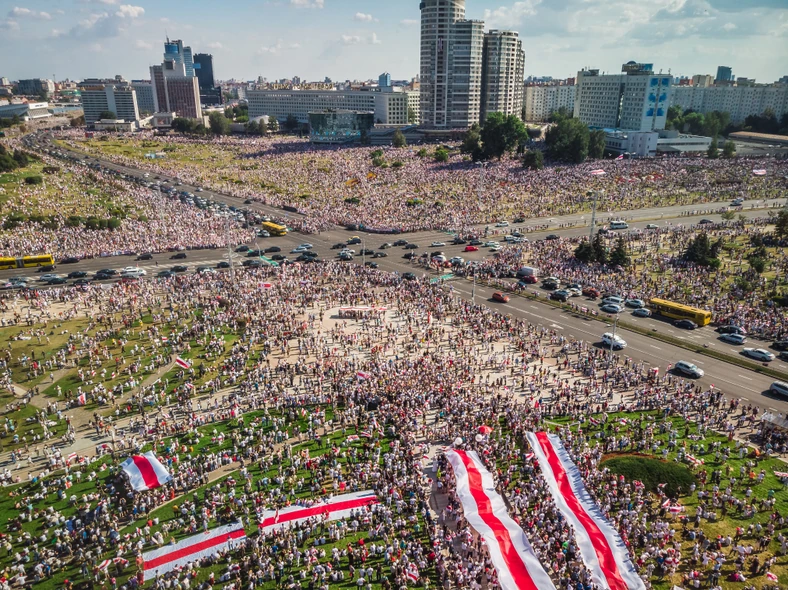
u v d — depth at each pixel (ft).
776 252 453.17
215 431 228.02
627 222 563.89
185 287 381.40
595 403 245.65
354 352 296.10
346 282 396.98
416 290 379.76
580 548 146.10
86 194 647.15
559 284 394.93
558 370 276.62
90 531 171.94
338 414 234.38
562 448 175.63
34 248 463.42
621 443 212.84
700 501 183.42
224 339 312.09
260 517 176.35
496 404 241.14
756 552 163.02
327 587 148.56
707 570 156.46
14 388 262.47
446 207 612.29
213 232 521.24
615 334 309.83
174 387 263.08
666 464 197.36
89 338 309.42
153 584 153.17
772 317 326.24
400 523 173.78
